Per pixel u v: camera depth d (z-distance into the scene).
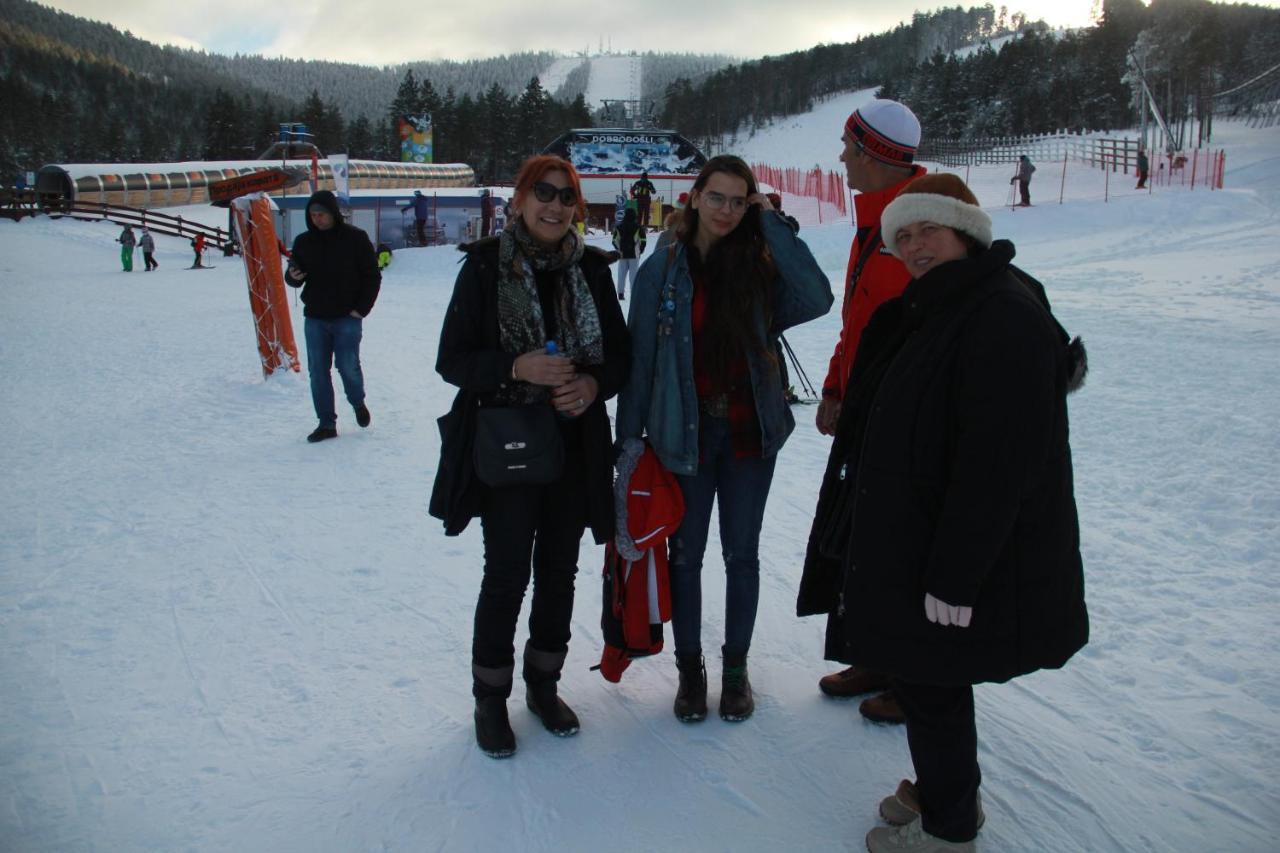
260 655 3.30
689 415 2.72
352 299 6.36
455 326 2.67
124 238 27.06
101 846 2.29
